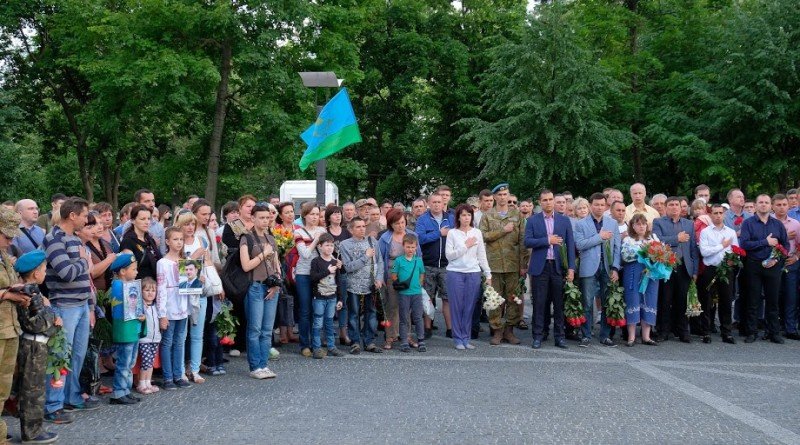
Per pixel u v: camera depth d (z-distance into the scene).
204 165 27.12
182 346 7.39
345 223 11.38
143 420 6.00
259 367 7.80
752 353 9.25
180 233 7.29
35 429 5.37
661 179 25.80
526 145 19.58
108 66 21.19
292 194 21.94
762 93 20.23
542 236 9.60
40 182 35.91
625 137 20.55
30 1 25.62
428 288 10.59
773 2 20.84
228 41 22.78
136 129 26.94
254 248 7.73
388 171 33.19
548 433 5.57
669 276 9.66
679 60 24.78
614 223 9.84
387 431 5.62
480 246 9.67
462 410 6.27
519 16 29.72
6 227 5.23
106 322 6.66
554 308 9.67
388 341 9.55
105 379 7.70
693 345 9.90
